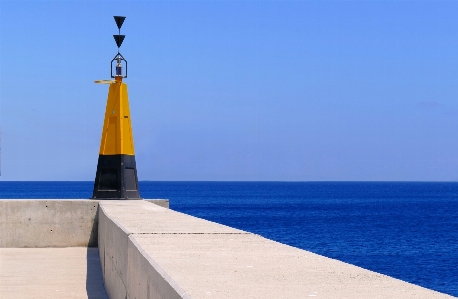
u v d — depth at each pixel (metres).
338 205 125.44
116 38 18.25
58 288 11.17
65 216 17.00
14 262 14.23
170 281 4.89
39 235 16.92
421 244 48.50
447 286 29.47
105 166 18.12
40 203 16.94
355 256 40.72
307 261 6.10
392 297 4.39
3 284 11.48
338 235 55.56
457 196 190.50
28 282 11.71
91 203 17.08
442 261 38.22
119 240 9.00
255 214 91.25
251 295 4.49
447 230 61.75
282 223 71.19
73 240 16.98
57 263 14.16
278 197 180.62
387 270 34.47
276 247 7.11
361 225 68.31
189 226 9.43
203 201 147.75
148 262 5.93
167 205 18.25
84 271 13.10
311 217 83.50
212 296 4.45
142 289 6.25
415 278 31.97
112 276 9.96
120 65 18.28
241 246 7.18
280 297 4.42
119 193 17.94
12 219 16.84
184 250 6.81
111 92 18.28
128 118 18.31
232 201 148.00
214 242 7.54
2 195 162.62
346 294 4.52
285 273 5.41
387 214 91.50
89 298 10.41
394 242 49.81
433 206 120.06
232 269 5.61
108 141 18.16
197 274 5.35
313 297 4.42
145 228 9.02
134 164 18.41
